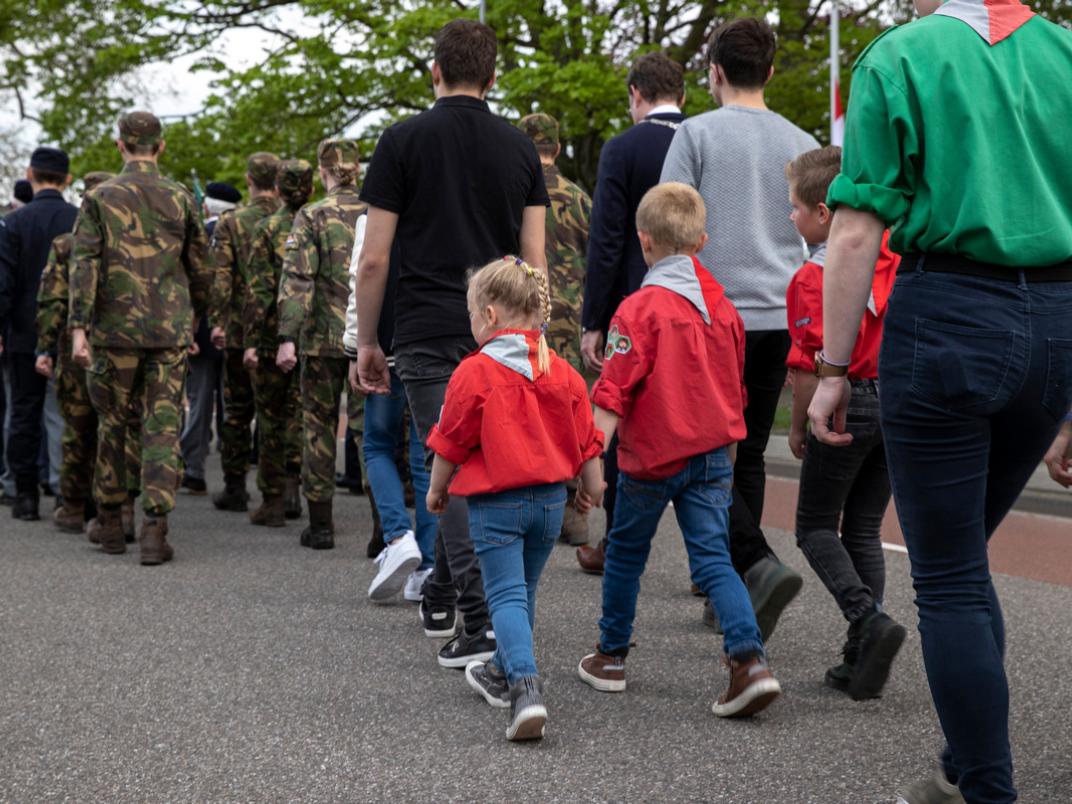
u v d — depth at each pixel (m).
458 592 4.35
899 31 2.66
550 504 3.71
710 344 3.84
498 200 4.41
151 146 6.44
